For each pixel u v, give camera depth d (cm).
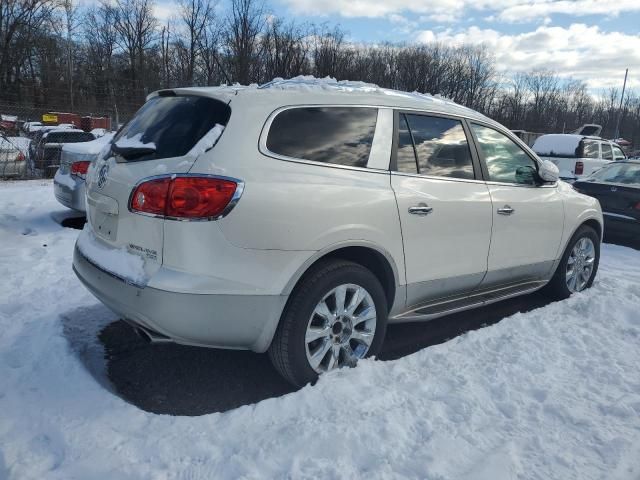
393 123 348
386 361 335
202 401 307
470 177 390
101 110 2122
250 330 283
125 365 346
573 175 1316
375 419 270
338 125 322
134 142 309
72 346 353
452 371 329
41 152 1324
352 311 318
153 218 272
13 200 893
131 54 5112
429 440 257
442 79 5862
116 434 256
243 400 309
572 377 331
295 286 297
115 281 285
